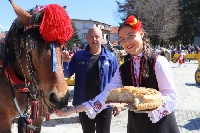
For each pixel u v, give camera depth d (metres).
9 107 3.17
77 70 3.97
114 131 5.91
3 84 3.10
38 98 2.97
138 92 2.21
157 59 2.49
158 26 39.06
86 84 3.93
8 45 3.03
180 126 6.39
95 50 3.94
